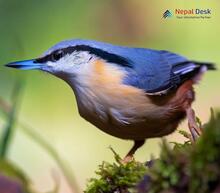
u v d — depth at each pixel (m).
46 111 15.74
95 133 14.84
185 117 8.66
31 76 15.97
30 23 17.41
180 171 4.41
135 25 17.80
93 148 14.50
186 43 16.95
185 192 4.39
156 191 4.50
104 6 17.98
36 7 17.58
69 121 15.53
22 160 13.23
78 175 13.93
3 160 5.72
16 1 17.42
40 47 17.20
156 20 17.58
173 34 17.23
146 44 17.45
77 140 14.78
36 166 13.24
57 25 17.56
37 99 15.86
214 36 16.72
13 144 13.34
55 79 16.12
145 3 17.77
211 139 4.28
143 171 5.97
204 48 16.67
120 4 17.95
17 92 7.41
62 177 12.51
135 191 5.04
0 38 16.89
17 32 17.16
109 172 6.07
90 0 17.95
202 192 4.28
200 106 14.98
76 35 17.70
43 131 15.30
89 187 6.15
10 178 5.27
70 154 14.39
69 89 15.98
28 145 13.42
